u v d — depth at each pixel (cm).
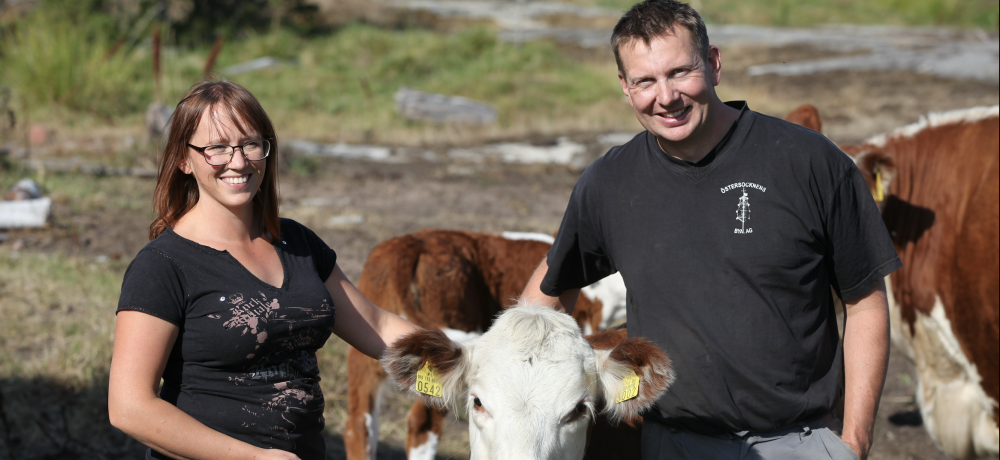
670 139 249
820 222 248
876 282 255
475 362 261
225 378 229
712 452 259
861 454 244
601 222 271
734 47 2356
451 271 450
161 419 212
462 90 1736
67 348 540
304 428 243
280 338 234
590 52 2327
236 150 232
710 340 247
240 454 219
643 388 247
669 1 251
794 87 1797
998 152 418
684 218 251
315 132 1403
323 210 930
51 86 1391
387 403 540
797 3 3281
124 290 222
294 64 1986
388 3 3127
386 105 1598
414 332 256
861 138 1322
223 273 230
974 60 1888
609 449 327
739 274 246
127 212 891
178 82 1659
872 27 2811
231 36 2192
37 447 439
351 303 272
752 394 247
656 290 255
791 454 252
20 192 851
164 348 221
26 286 648
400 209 959
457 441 496
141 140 1189
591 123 1484
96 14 1914
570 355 257
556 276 291
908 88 1705
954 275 429
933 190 440
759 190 246
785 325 246
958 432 450
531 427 244
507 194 1043
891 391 588
